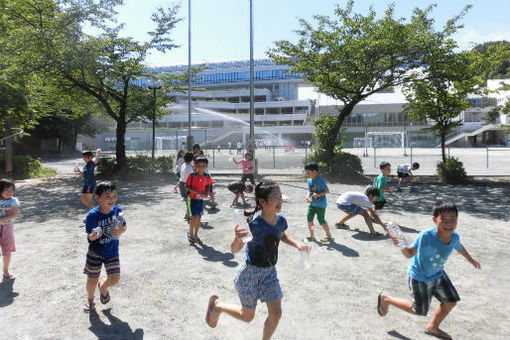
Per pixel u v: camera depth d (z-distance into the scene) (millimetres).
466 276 5043
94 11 16875
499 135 64938
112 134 70000
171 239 6887
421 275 3211
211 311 3137
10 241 4934
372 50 15281
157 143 67000
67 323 3680
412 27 15797
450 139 63375
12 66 15758
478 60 15602
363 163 26906
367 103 65188
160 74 22672
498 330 3586
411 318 3832
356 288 4613
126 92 19625
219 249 6258
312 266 5414
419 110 16875
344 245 6488
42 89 19797
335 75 17109
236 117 85250
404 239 3291
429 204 10570
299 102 94188
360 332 3525
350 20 16312
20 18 16297
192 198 6484
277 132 74500
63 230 7609
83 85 18750
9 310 3973
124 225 3812
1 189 4738
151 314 3895
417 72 16844
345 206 7125
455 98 16141
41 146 52969
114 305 4102
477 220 8562
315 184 6562
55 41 16031
